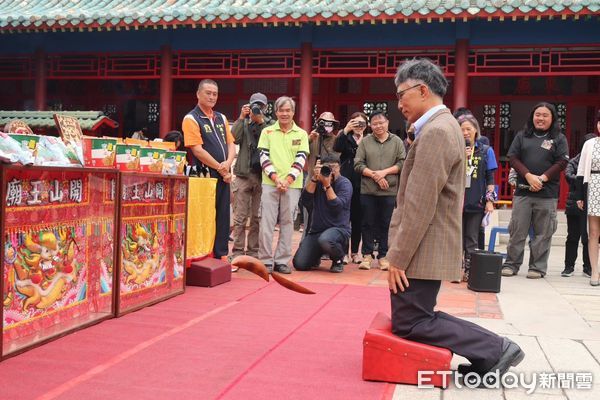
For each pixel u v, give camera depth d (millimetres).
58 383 3477
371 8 12359
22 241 4043
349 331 4812
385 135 7926
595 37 13023
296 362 4000
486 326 5211
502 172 15625
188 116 7145
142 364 3859
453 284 7359
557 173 7848
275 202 7469
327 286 6785
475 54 13664
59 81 17656
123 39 15305
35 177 4113
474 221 7473
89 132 12734
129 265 5254
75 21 13680
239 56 14852
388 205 7953
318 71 14375
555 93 15367
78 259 4652
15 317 4027
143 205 5449
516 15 11875
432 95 3727
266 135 7469
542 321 5449
